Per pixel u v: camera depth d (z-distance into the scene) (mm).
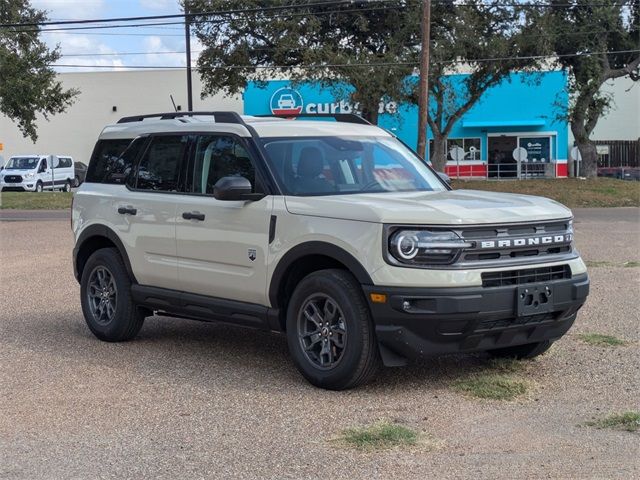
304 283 6285
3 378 6773
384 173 7191
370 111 32844
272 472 4598
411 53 31703
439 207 5961
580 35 33781
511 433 5195
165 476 4582
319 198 6406
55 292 11375
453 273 5738
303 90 45062
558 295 6172
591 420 5434
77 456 4926
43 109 36656
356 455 4828
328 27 33219
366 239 5879
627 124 53312
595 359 7070
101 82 54219
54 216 27578
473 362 7094
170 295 7461
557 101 39219
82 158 54969
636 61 35188
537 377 6562
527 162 45969
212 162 7254
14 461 4863
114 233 8031
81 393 6289
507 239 5992
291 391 6238
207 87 35688
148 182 7848
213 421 5539
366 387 6309
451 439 5090
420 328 5758
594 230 20562
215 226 6949
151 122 8109
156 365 7168
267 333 8547
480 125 45375
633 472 4520
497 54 32125
